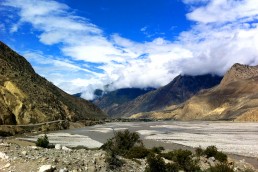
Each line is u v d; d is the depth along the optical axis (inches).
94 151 962.1
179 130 5374.0
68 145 2519.7
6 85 5191.9
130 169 871.7
